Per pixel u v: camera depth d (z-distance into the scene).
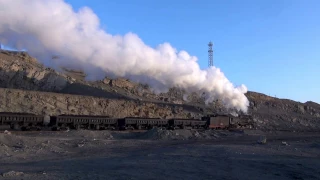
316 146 41.88
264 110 135.50
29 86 89.69
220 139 55.66
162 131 53.72
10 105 66.75
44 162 21.03
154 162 21.12
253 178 16.55
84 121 58.59
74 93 92.88
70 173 15.48
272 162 23.30
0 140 30.34
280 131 94.25
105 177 14.66
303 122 133.62
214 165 20.61
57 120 54.41
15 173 14.39
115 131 57.84
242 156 26.38
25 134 43.53
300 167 21.58
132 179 14.43
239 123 90.31
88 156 25.70
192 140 50.66
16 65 93.38
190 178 15.59
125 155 26.66
